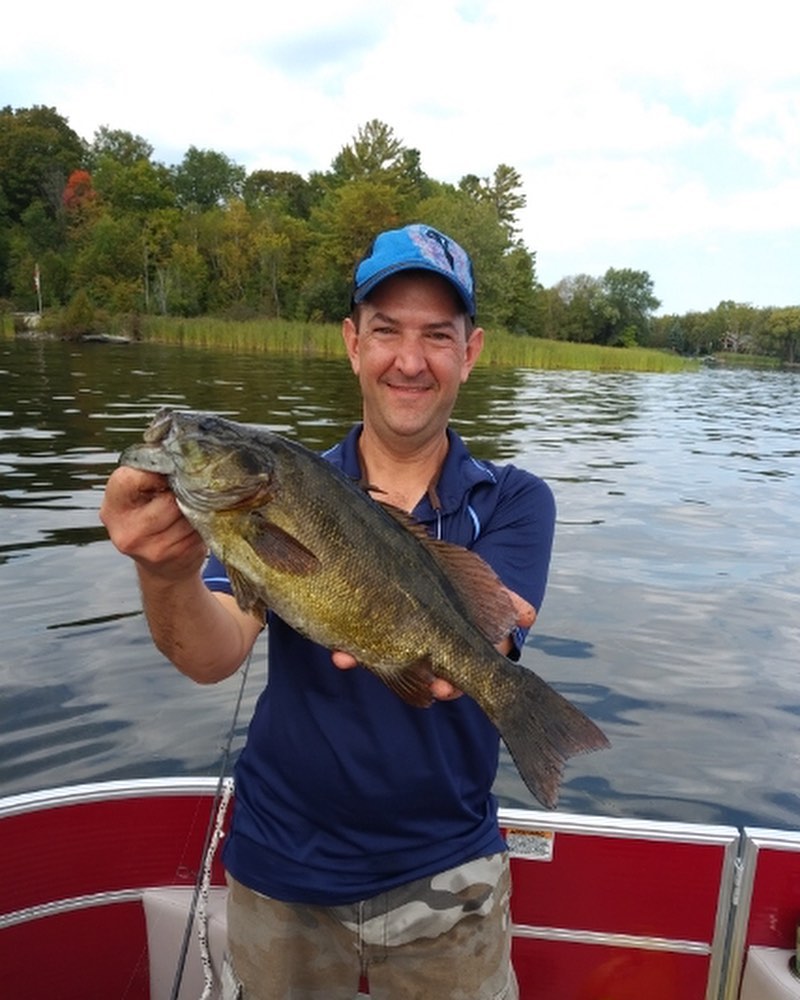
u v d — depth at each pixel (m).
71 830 1.12
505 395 10.69
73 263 27.89
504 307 26.50
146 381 9.52
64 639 2.39
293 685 0.91
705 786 1.87
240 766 0.98
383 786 0.89
